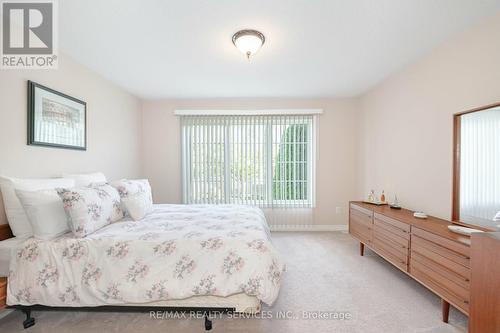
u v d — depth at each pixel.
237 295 1.58
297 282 2.24
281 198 3.99
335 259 2.78
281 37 2.06
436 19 1.81
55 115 2.22
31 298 1.55
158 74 2.91
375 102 3.41
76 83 2.53
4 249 1.62
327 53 2.37
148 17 1.78
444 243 1.64
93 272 1.57
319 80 3.13
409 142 2.69
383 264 2.64
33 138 1.99
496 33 1.73
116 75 2.94
